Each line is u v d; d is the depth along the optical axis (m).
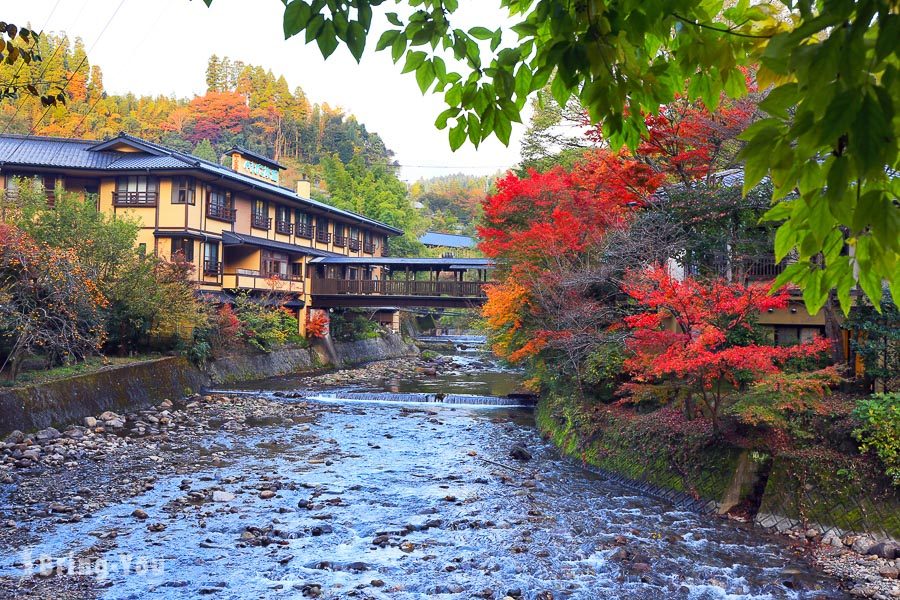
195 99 86.44
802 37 1.36
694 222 15.55
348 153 92.81
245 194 36.41
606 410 16.78
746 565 9.91
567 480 14.84
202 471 15.21
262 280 35.38
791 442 12.18
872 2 1.27
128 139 31.56
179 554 10.14
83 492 13.15
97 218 24.30
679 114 16.03
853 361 15.01
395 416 23.30
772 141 1.54
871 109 1.28
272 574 9.52
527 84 2.30
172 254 29.69
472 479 14.89
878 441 10.96
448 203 102.81
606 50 1.90
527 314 20.11
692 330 13.19
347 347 43.09
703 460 12.95
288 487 14.02
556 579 9.46
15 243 17.84
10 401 16.92
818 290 2.05
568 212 18.14
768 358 11.75
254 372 32.44
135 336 25.78
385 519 12.06
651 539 11.02
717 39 2.01
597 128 16.52
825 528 10.90
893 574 9.35
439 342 58.62
